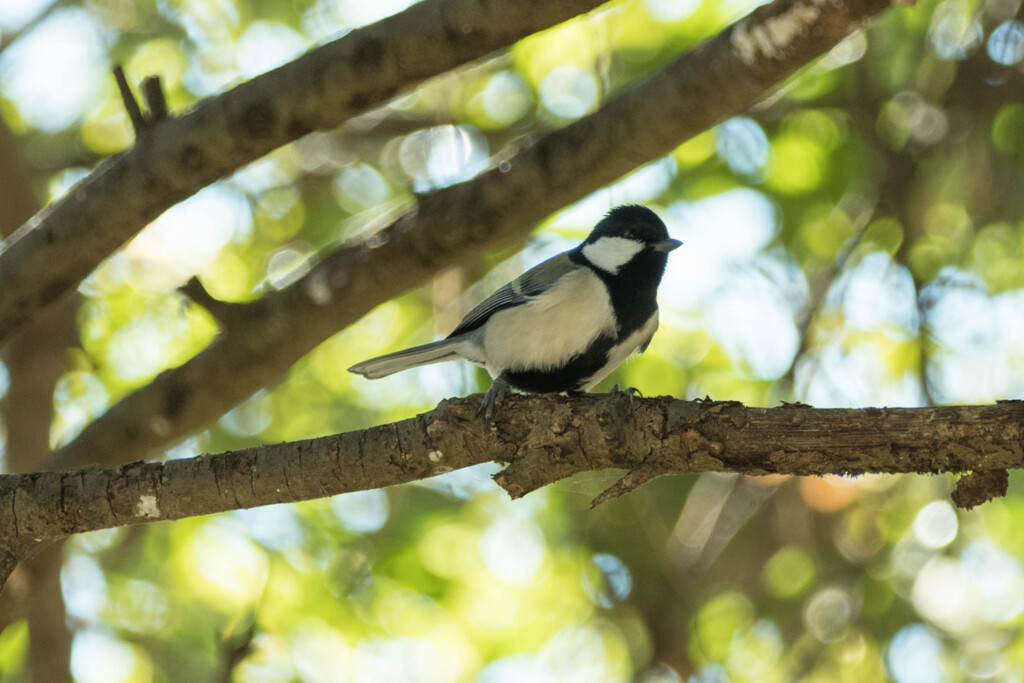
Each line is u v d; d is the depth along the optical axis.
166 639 11.98
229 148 7.47
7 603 9.57
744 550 13.02
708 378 12.79
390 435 6.47
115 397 13.02
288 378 13.56
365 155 14.82
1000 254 12.40
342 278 8.75
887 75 12.48
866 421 5.75
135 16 13.86
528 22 6.78
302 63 7.25
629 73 12.20
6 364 11.38
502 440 6.30
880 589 11.80
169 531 12.33
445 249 8.50
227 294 13.70
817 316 12.30
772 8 6.85
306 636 11.77
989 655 11.43
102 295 13.52
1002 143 11.81
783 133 12.70
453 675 12.29
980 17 11.60
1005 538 11.66
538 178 8.02
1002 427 5.54
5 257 8.09
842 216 12.79
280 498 6.58
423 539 12.45
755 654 12.38
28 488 6.54
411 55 7.04
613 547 12.83
